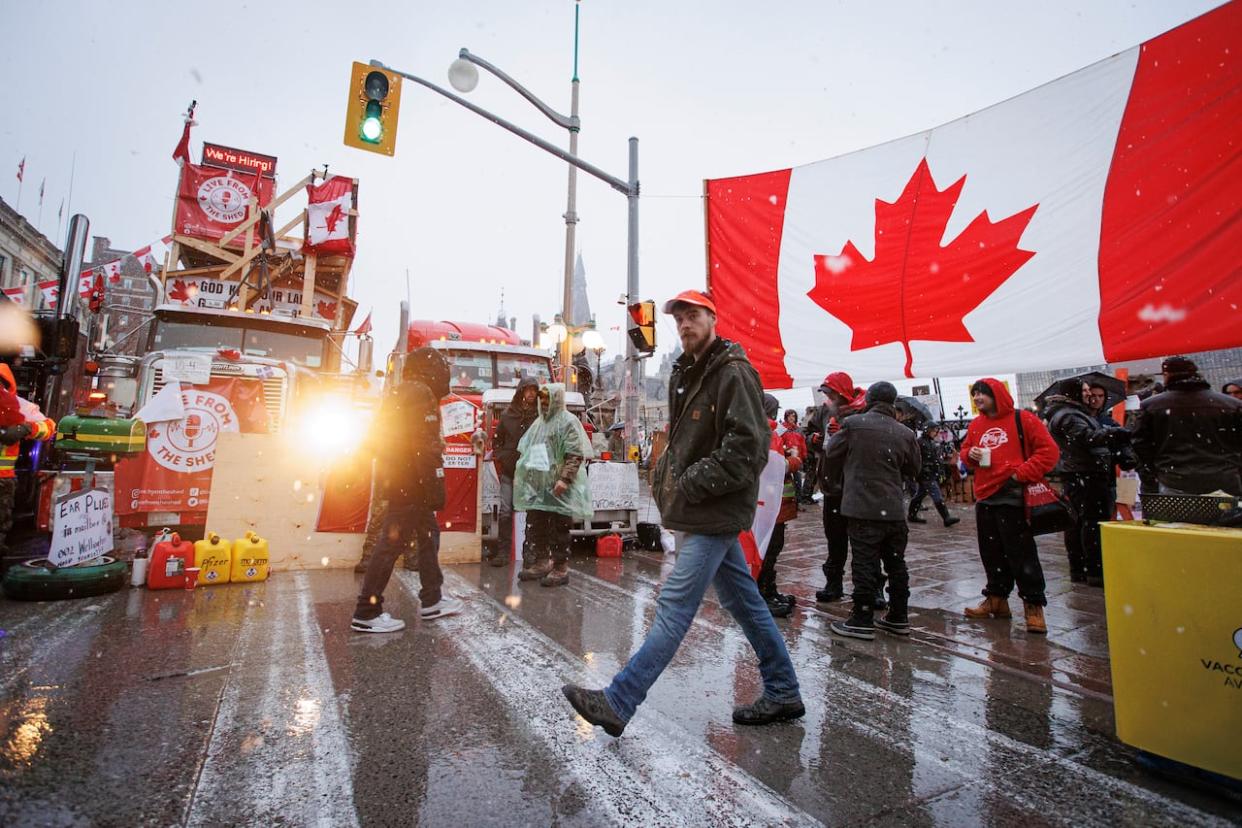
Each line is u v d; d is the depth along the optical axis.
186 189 14.89
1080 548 5.95
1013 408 4.41
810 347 5.59
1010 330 4.49
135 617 4.15
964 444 4.70
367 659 3.43
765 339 5.82
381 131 8.67
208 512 5.68
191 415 6.18
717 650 3.79
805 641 4.04
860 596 4.06
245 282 12.53
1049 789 2.22
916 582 5.89
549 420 5.68
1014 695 3.12
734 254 6.10
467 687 3.05
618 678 2.43
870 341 5.23
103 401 5.18
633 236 9.42
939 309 4.87
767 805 2.08
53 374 6.75
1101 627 4.37
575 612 4.58
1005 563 4.54
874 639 4.08
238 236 14.20
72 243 6.61
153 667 3.22
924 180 5.06
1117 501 6.38
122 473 5.89
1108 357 4.04
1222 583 2.16
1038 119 4.51
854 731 2.68
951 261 4.86
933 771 2.34
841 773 2.31
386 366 10.66
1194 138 3.83
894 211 5.22
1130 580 2.40
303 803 2.01
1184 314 3.77
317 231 13.09
